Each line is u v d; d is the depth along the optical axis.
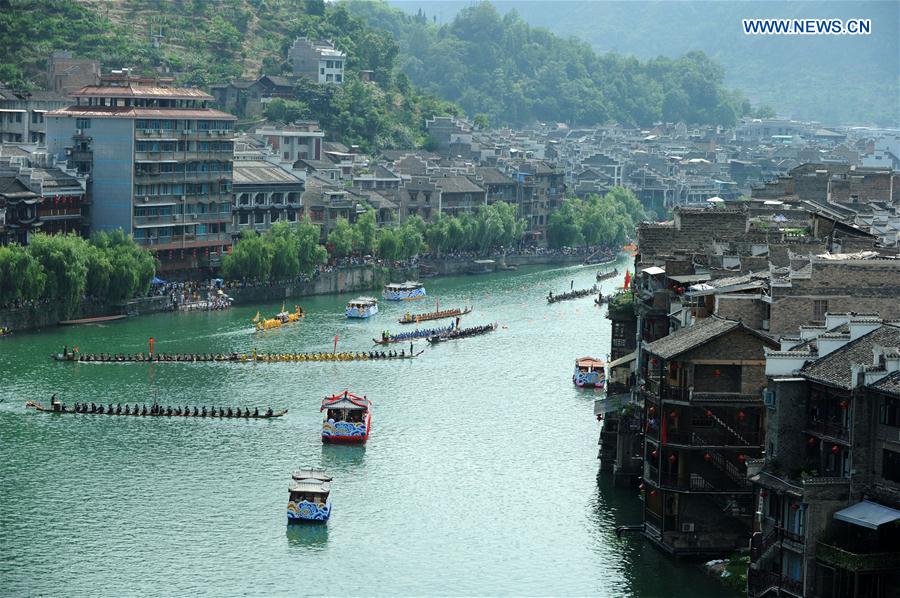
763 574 121.94
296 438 199.75
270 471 181.38
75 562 146.12
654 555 146.62
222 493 171.12
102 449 191.62
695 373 140.00
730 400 139.88
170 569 144.50
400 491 172.62
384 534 156.12
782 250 172.12
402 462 186.38
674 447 141.50
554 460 187.38
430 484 175.75
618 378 187.38
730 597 134.50
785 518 120.62
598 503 167.00
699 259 171.38
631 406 171.25
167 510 163.62
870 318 128.50
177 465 183.50
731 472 141.00
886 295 141.88
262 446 194.88
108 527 157.25
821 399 121.44
